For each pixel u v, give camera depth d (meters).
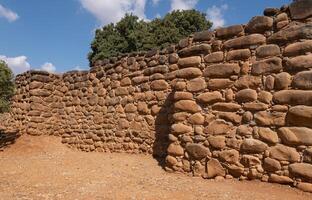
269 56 6.56
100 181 7.41
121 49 28.25
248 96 6.71
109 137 11.70
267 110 6.42
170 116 9.52
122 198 6.14
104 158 10.37
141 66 10.88
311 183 5.68
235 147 6.76
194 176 7.32
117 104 11.56
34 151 12.42
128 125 11.05
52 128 14.15
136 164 9.16
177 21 27.94
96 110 12.39
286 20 6.45
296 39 6.23
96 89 12.54
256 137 6.48
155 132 10.15
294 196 5.61
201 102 7.47
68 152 12.20
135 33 27.58
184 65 7.88
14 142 13.14
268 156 6.27
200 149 7.30
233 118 6.89
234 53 7.08
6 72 13.00
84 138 12.72
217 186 6.47
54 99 14.32
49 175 8.19
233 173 6.75
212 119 7.22
